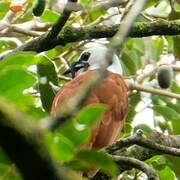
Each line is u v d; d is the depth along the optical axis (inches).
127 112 440.5
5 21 458.3
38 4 327.3
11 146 91.7
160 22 359.6
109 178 331.3
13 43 494.6
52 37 345.4
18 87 161.0
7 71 158.6
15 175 139.0
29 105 167.3
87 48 534.3
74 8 327.6
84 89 113.9
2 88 160.2
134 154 351.3
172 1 439.5
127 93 451.8
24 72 159.3
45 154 94.7
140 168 272.4
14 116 93.0
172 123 411.8
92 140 371.6
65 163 140.1
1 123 91.4
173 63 478.9
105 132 393.1
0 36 446.9
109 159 139.0
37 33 440.5
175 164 347.3
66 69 515.2
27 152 92.8
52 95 364.8
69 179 98.5
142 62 520.1
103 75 118.8
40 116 158.1
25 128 93.3
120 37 131.4
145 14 466.9
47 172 95.0
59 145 140.3
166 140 359.6
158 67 448.1
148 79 514.6
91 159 139.3
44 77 359.9
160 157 349.7
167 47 496.7
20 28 441.4
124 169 331.3
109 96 424.2
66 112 110.5
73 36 355.6
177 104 490.3
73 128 143.9
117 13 457.4
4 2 499.5
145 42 511.8
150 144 295.0
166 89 455.5
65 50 507.8
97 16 482.3
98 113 147.8
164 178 333.1
